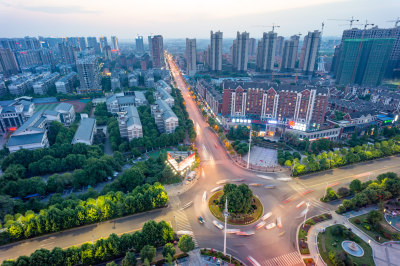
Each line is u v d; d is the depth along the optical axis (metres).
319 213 112.94
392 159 161.88
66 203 107.50
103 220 108.62
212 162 162.75
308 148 175.25
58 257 81.00
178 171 142.62
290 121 196.25
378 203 110.94
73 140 169.38
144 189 119.00
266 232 102.44
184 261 88.75
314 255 90.62
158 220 109.38
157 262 87.12
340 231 99.88
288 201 121.81
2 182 121.06
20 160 145.50
